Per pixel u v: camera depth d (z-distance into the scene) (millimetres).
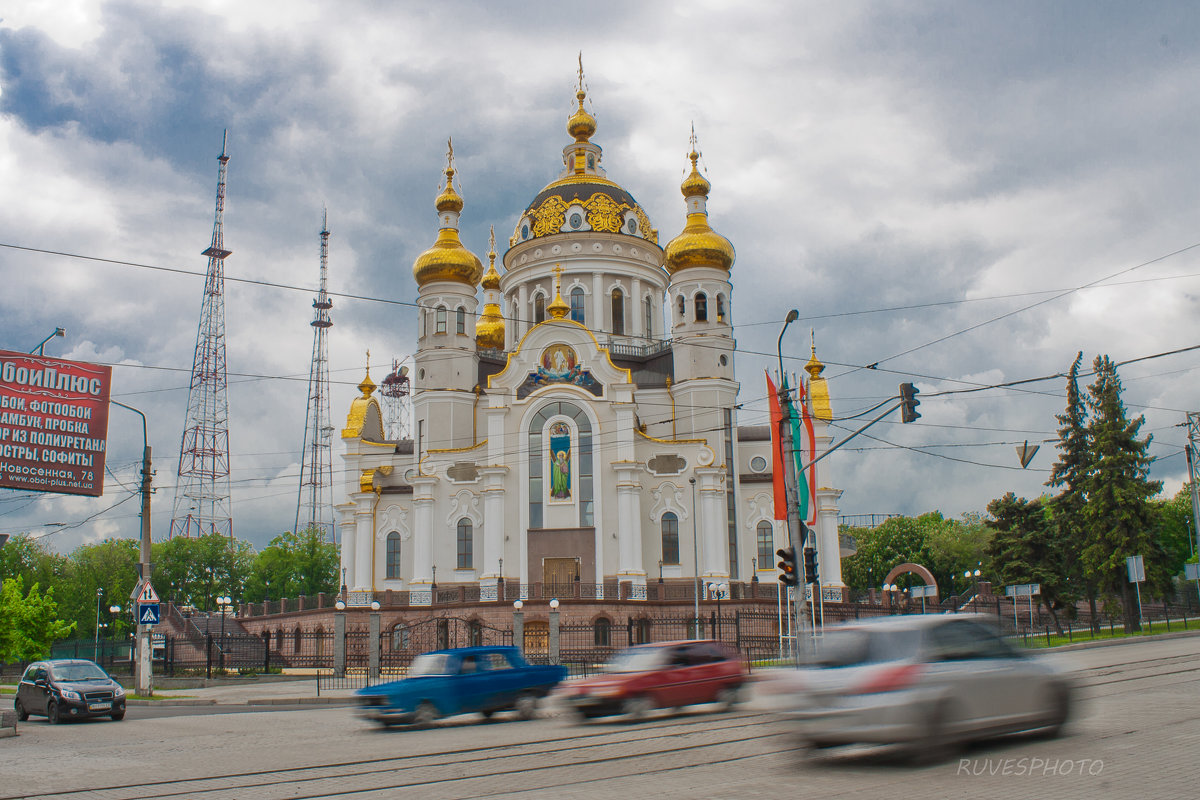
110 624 105750
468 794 14758
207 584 116562
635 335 74125
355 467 72312
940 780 13930
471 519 66438
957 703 15383
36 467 30406
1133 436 60125
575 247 73875
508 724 25625
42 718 32219
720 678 25938
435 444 68812
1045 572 60812
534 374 65438
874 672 15344
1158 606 79438
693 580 63594
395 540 69625
